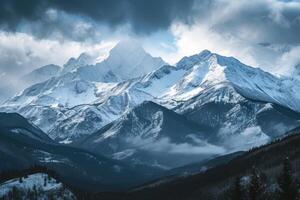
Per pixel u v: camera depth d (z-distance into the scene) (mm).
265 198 144125
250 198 143625
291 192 138875
